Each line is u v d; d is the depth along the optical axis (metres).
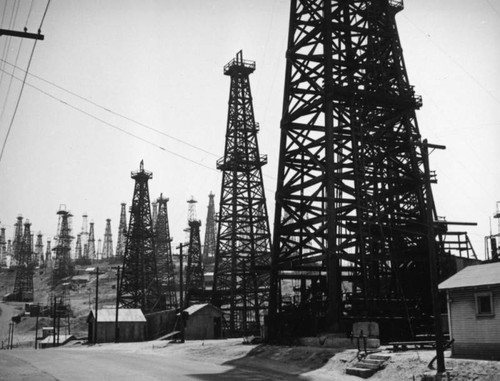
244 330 55.59
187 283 65.06
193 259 84.75
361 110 32.88
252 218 59.59
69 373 22.91
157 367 25.59
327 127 30.41
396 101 32.34
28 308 124.25
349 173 31.38
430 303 31.62
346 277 31.66
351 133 31.17
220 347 35.44
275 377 21.05
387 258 30.27
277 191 33.28
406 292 31.95
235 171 59.25
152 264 83.06
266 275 58.84
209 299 63.81
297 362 25.11
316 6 34.00
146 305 80.81
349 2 33.66
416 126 36.53
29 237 154.75
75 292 142.38
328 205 29.41
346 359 22.94
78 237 194.62
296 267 33.00
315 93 32.56
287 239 33.03
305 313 31.33
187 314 53.94
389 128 33.28
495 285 19.06
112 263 171.62
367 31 33.62
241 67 62.00
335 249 28.94
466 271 21.86
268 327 32.81
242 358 28.88
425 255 32.56
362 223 29.67
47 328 91.81
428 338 28.72
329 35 32.00
